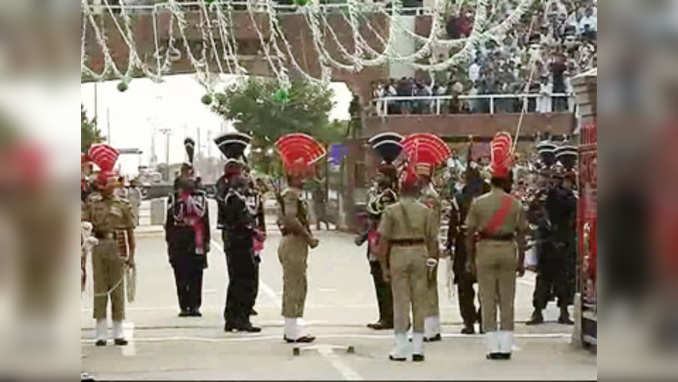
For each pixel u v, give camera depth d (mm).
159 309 26469
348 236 57219
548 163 24734
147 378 15938
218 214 22281
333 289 31203
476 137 50469
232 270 22094
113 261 20125
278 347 19844
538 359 18078
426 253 18062
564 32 47031
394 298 18094
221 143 22094
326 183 64562
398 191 21016
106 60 34312
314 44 37719
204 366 17453
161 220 67438
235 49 38969
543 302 23109
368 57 41938
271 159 79562
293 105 78250
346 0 37625
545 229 22844
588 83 18062
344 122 81062
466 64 49750
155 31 36000
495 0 38594
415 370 16906
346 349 19500
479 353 18859
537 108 49312
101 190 20188
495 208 17969
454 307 26375
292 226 20469
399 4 35500
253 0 38031
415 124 51125
